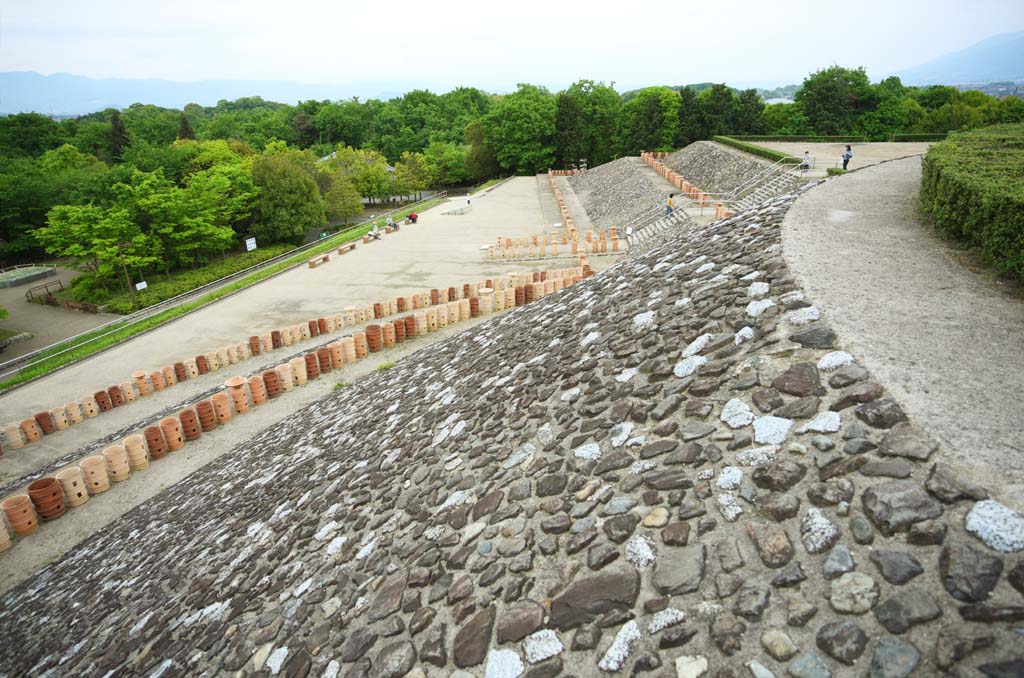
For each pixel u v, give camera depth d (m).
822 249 7.61
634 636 3.38
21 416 18.00
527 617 3.89
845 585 3.06
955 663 2.54
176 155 57.50
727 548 3.58
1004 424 3.70
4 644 8.09
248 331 23.11
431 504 5.95
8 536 10.81
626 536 4.05
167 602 7.03
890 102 60.78
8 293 47.28
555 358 7.75
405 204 80.12
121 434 14.46
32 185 55.38
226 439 13.62
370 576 5.31
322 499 7.64
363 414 10.76
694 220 25.61
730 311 6.25
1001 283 6.28
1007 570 2.76
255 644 5.28
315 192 54.88
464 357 10.99
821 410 4.20
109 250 37.56
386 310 21.89
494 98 140.12
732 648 3.05
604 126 74.44
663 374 5.71
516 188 60.97
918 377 4.29
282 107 129.38
